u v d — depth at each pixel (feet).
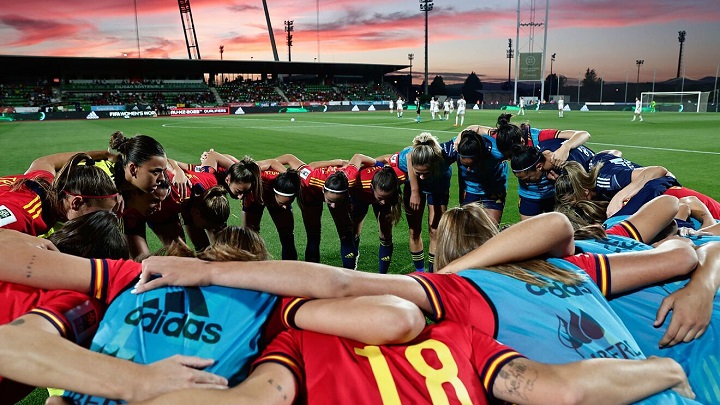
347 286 5.51
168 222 13.04
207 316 5.35
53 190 8.39
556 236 6.18
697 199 10.19
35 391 8.72
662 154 39.14
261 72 184.34
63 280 5.55
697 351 6.09
